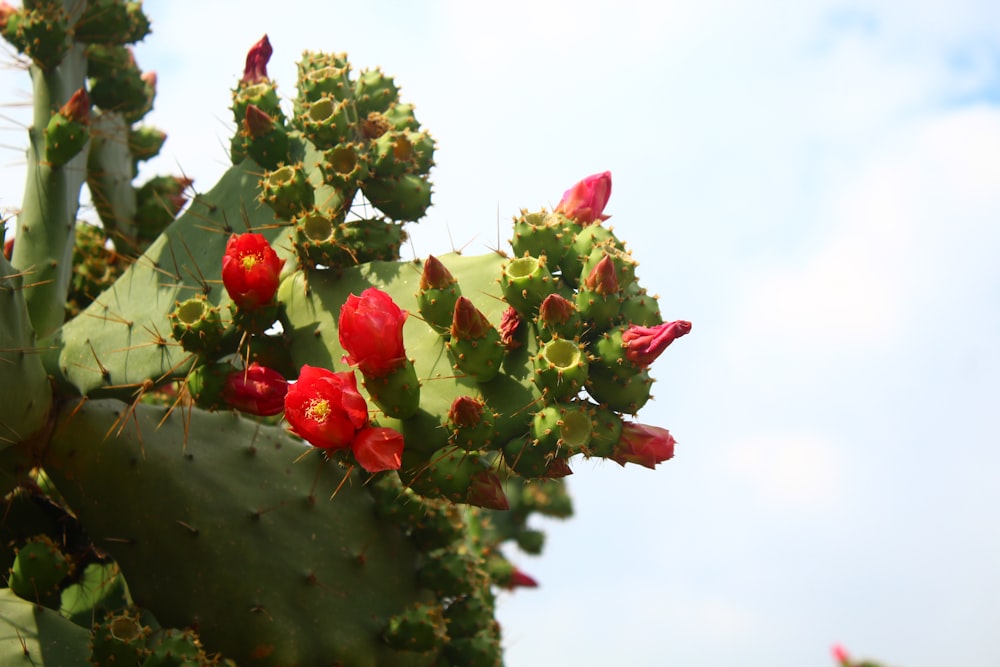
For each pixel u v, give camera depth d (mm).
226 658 1149
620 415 1042
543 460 1036
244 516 1178
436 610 1200
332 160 1159
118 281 1236
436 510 1263
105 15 1375
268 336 1148
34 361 1158
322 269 1139
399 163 1169
